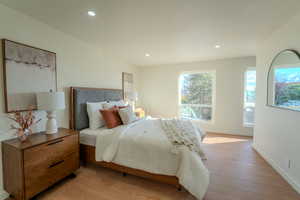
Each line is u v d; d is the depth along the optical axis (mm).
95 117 2539
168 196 1683
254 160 2555
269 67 2463
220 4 1595
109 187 1836
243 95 3969
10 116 1707
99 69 3217
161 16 1861
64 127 2428
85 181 1956
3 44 1620
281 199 1624
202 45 2959
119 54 3660
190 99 4711
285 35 2037
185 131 2119
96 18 1928
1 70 1639
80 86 2727
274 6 1624
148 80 5160
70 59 2510
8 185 1603
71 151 1983
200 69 4426
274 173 2146
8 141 1631
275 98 2256
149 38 2605
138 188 1822
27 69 1854
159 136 1946
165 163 1691
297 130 1783
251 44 2873
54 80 2215
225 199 1625
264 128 2629
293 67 1857
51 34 2180
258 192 1734
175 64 4754
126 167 1965
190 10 1715
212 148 3096
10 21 1707
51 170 1720
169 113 4934
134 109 4766
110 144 2025
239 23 2027
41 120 2049
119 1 1551
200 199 1479
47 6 1657
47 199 1620
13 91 1716
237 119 4062
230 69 4066
